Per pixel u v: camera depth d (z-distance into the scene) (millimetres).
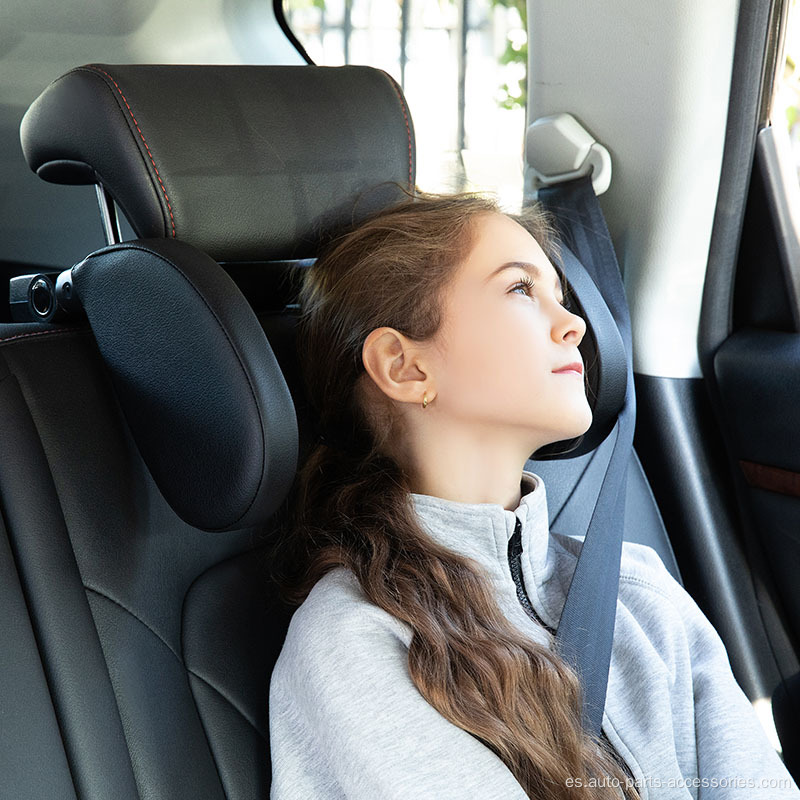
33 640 776
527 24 1353
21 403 827
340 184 920
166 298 786
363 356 951
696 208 1268
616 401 1060
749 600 1323
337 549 909
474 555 928
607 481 1010
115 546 845
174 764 814
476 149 1643
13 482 797
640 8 1215
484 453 950
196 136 835
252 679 885
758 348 1291
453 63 1645
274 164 873
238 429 761
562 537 1104
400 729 782
